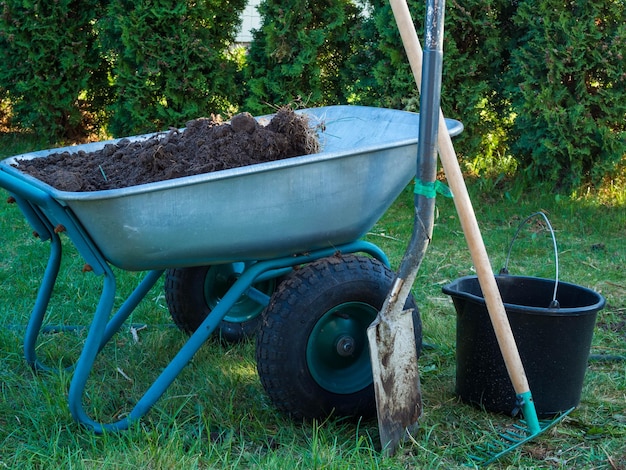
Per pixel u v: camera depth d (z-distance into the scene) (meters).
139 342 3.27
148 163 2.46
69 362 3.08
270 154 2.49
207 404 2.65
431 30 2.13
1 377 2.88
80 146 2.93
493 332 2.54
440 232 4.89
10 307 3.60
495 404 2.61
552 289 2.78
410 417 2.44
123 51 5.74
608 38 5.08
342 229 2.53
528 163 5.62
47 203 2.19
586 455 2.35
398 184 2.56
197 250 2.31
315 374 2.50
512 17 5.12
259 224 2.33
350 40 5.71
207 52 5.74
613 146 5.18
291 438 2.46
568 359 2.52
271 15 5.55
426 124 2.19
